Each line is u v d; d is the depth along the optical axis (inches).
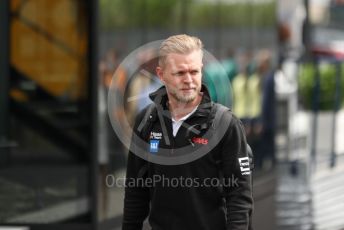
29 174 1163.3
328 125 2672.2
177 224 556.7
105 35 1133.1
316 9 3604.8
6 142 1167.0
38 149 1164.5
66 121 1157.1
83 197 1145.4
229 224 548.7
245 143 556.7
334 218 1365.7
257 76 1710.1
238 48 1609.3
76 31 1141.7
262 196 1524.4
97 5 1114.7
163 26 1286.9
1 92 1167.0
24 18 1155.9
